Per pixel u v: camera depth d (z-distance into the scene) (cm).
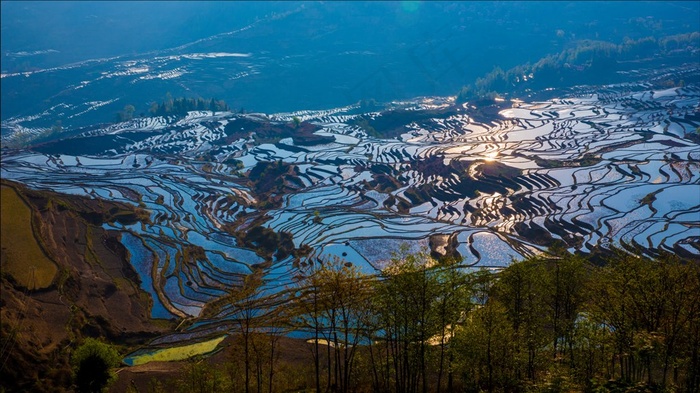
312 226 12181
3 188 11912
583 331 4581
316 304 5138
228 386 5431
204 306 9006
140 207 13875
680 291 4153
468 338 4700
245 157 19438
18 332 7081
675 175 13100
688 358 4025
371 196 14288
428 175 15700
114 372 6644
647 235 9875
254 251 11356
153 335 8219
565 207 11675
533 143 17888
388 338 4944
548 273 5266
